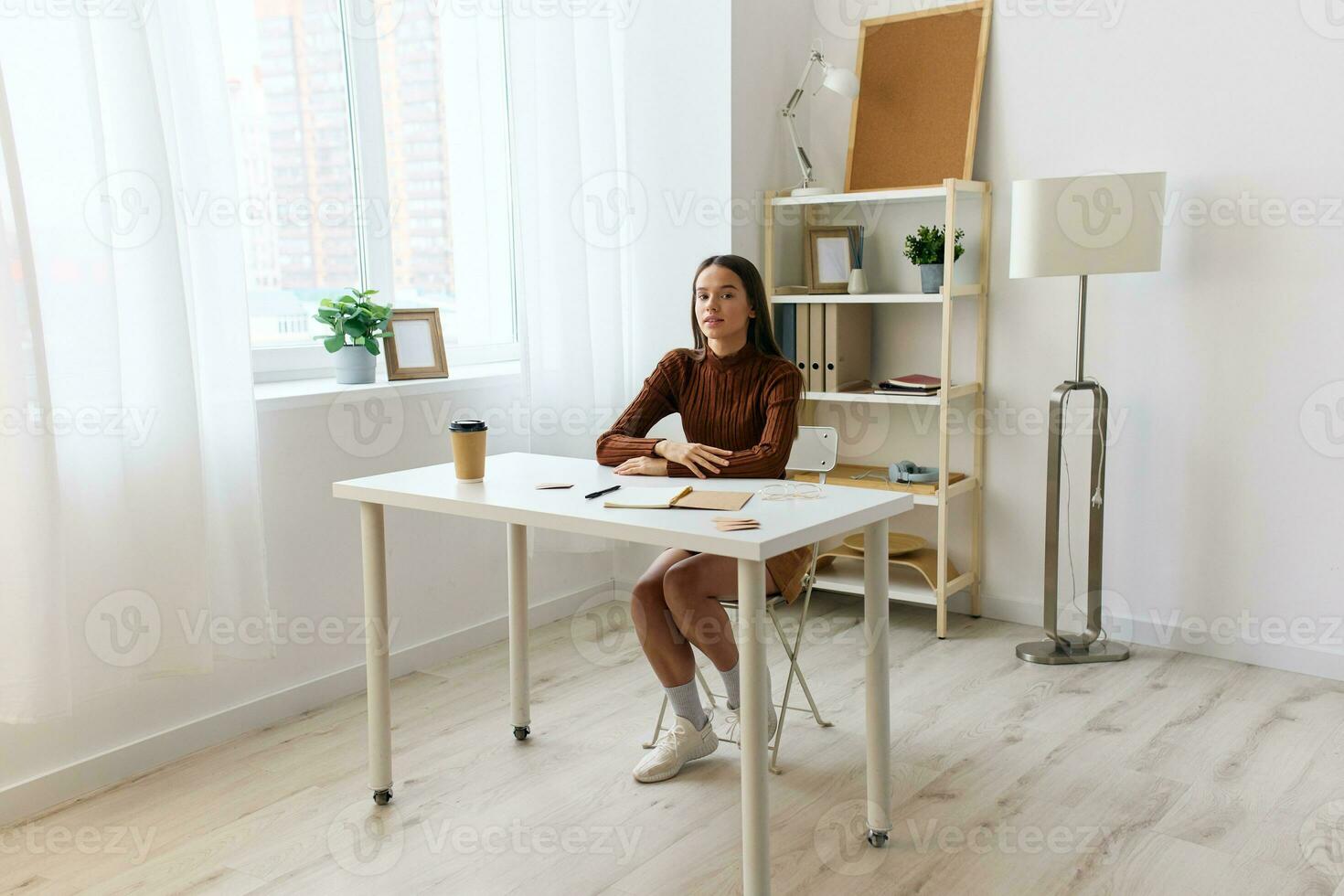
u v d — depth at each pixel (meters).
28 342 2.44
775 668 3.59
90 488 2.66
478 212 4.16
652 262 4.21
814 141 4.38
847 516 2.20
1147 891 2.25
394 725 3.20
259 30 3.45
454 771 2.88
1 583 2.47
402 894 2.29
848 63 4.27
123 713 2.88
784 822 2.56
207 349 2.86
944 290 3.76
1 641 2.48
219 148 2.84
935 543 4.30
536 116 3.69
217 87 2.83
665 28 4.04
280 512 3.20
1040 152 3.87
